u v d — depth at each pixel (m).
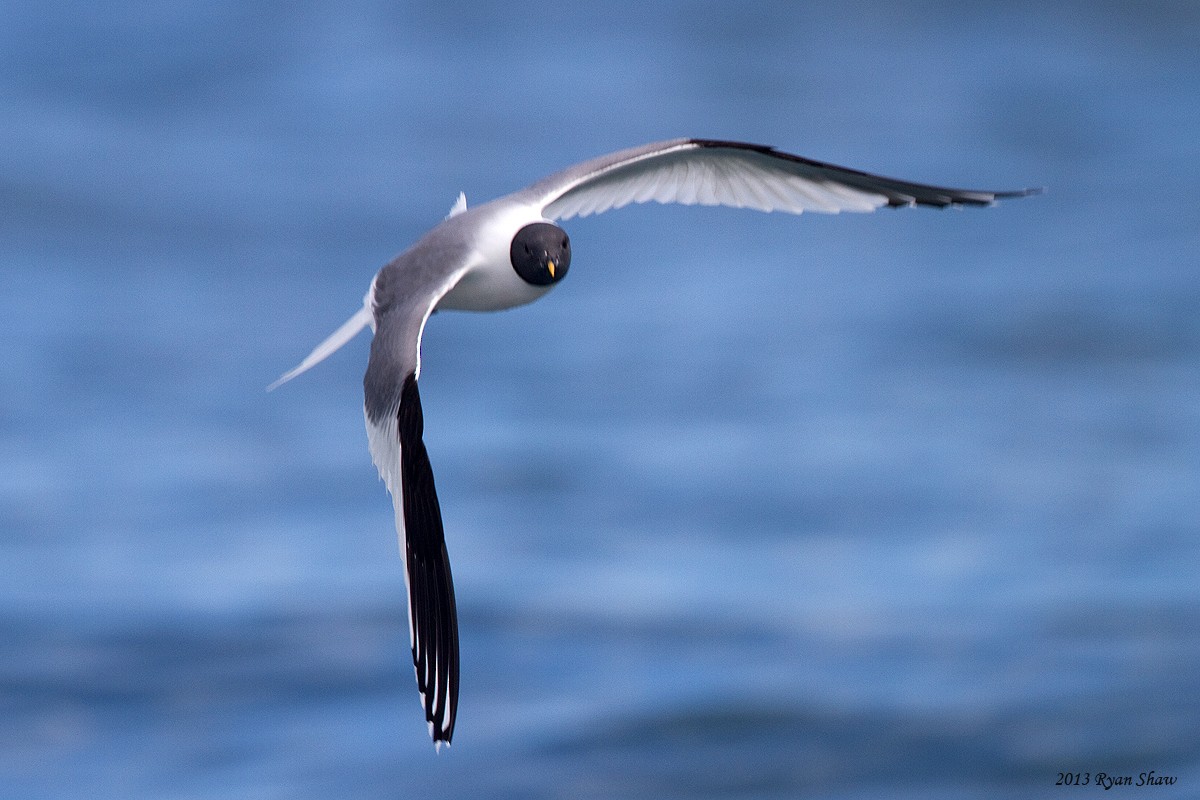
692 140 8.89
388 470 6.75
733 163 9.09
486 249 8.07
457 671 6.27
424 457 6.62
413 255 8.01
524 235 8.09
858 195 9.04
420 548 6.49
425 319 7.37
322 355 7.89
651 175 9.17
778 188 9.15
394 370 7.03
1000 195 8.87
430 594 6.41
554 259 8.09
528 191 8.53
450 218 8.30
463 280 8.13
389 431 6.80
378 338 7.37
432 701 6.28
